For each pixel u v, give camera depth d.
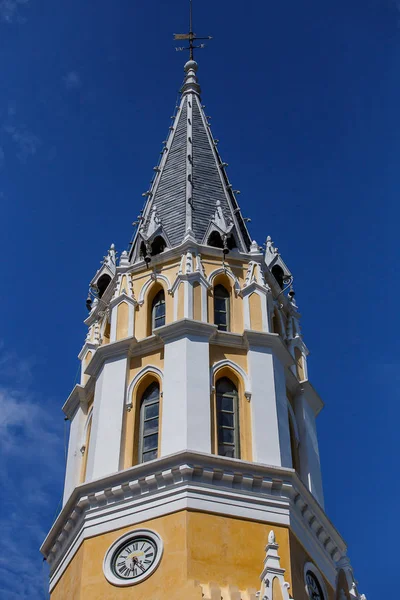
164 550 43.03
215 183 59.41
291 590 42.81
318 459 50.97
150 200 59.09
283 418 48.53
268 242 57.50
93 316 55.72
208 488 44.69
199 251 53.06
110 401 48.81
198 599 40.91
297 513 46.12
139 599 42.06
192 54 69.62
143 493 45.22
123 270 53.84
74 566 45.03
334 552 48.12
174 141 62.81
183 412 46.62
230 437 47.38
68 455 51.53
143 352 50.22
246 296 52.06
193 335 49.31
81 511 46.06
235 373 49.09
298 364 53.84
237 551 43.25
